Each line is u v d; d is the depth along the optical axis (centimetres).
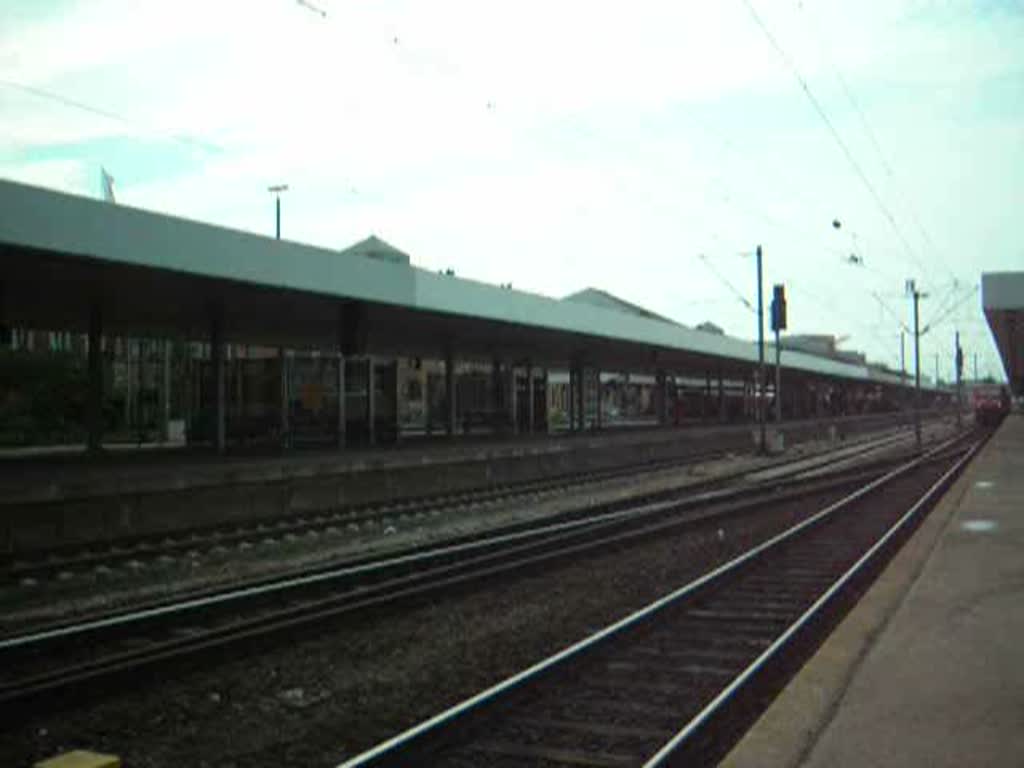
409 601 1087
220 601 1013
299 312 2605
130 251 1669
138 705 730
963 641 815
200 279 1912
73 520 1574
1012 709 623
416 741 598
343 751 633
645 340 3706
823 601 1032
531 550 1455
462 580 1180
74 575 1284
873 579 1258
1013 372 8225
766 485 2611
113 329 3061
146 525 1702
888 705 634
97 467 2080
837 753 544
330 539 1652
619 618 1035
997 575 1140
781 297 4275
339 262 2162
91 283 2023
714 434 4644
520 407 4644
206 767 606
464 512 2069
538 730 659
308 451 2788
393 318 2723
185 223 1778
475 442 3509
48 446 3722
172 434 3953
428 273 2452
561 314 3103
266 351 3981
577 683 774
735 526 1852
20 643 829
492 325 2938
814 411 9088
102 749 639
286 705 732
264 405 2980
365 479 2259
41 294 2219
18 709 688
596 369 5209
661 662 839
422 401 4131
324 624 964
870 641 827
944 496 2153
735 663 835
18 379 3753
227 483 1884
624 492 2612
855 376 7900
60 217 1546
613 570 1345
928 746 554
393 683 791
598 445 3434
